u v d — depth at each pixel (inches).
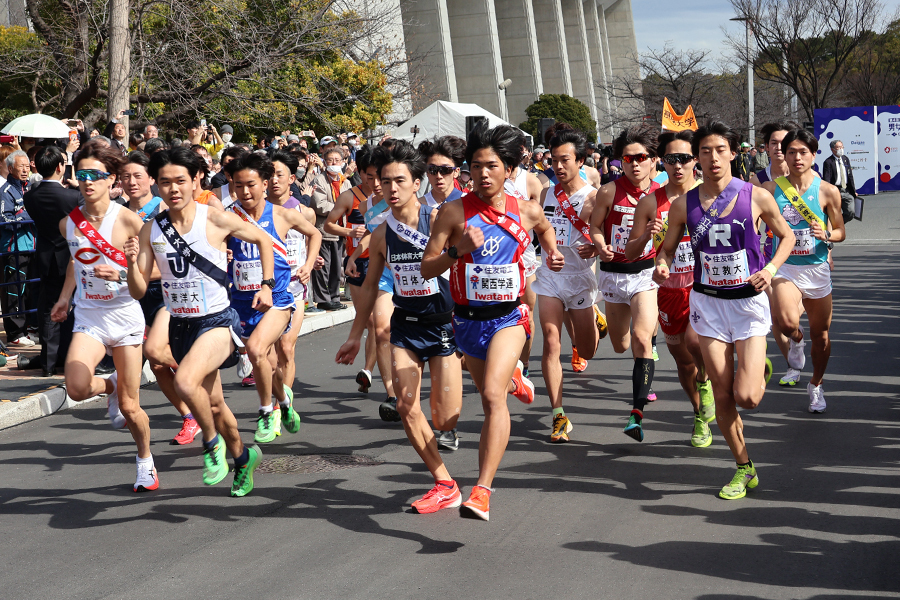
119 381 206.1
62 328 326.0
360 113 802.2
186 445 250.7
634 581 151.8
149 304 271.0
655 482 206.1
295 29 633.6
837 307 461.4
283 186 266.4
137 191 231.1
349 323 475.2
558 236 249.9
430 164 235.0
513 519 183.6
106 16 596.1
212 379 195.0
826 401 279.6
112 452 245.6
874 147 1250.0
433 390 189.8
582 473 213.8
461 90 1908.2
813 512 183.9
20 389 303.3
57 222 315.3
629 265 243.9
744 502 191.0
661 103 1721.2
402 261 186.4
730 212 190.5
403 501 197.3
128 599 151.0
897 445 231.5
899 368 324.2
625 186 243.6
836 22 1375.5
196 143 442.6
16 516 194.7
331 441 249.1
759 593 146.1
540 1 2402.8
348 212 299.7
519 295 181.8
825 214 262.8
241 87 634.8
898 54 1760.6
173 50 614.9
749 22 1393.9
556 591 148.7
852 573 153.3
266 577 157.9
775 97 1747.0
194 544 175.0
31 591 155.6
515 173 282.8
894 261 647.1
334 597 148.9
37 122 402.0
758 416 263.1
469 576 155.8
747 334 191.2
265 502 199.0
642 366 232.7
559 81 2412.6
